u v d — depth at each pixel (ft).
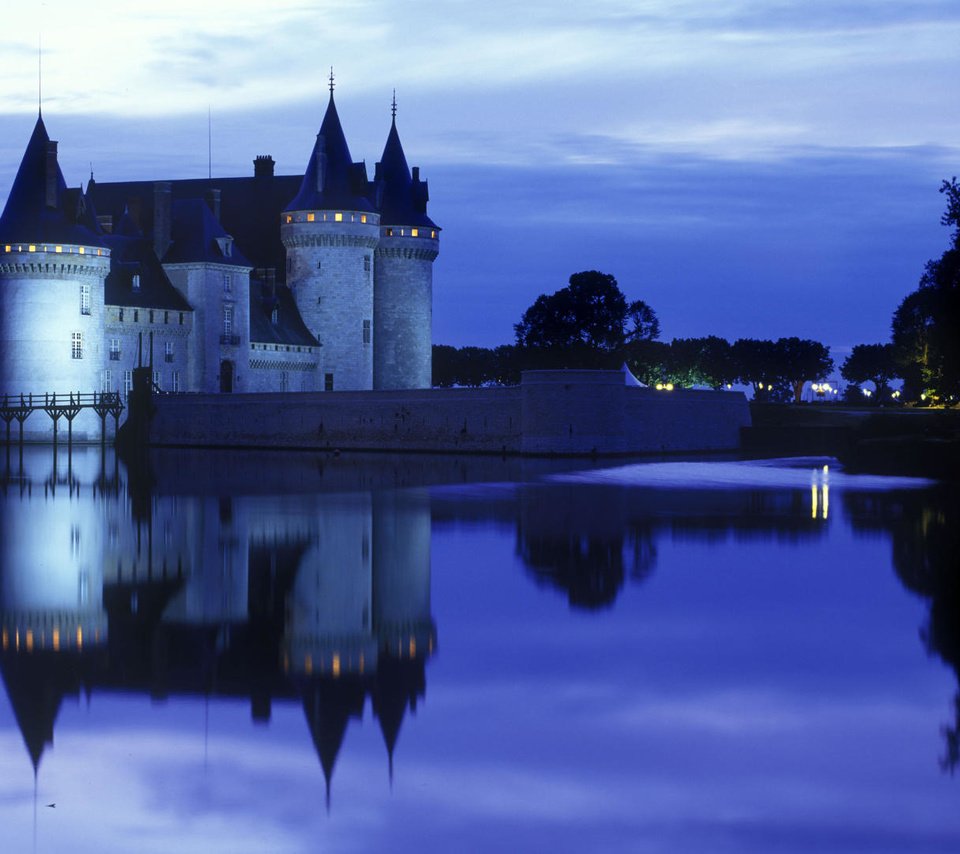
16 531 159.12
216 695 86.12
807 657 94.38
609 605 112.47
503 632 102.68
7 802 69.67
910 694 85.20
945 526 162.20
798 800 68.54
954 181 253.44
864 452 305.73
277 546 146.20
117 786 71.41
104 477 245.45
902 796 68.95
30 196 359.05
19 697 85.76
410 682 88.63
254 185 458.09
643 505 188.65
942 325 251.60
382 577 126.31
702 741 76.74
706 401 378.12
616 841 64.23
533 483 231.50
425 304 455.22
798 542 148.46
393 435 350.23
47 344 356.18
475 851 63.62
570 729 78.95
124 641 99.86
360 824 66.44
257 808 68.44
